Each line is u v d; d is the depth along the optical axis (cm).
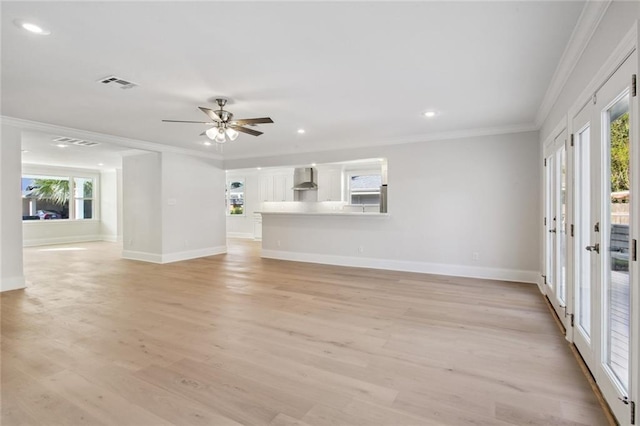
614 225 194
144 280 502
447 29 219
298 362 240
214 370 228
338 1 187
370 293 427
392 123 463
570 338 272
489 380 215
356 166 902
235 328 305
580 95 236
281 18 205
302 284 475
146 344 270
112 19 204
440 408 186
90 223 1048
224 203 790
